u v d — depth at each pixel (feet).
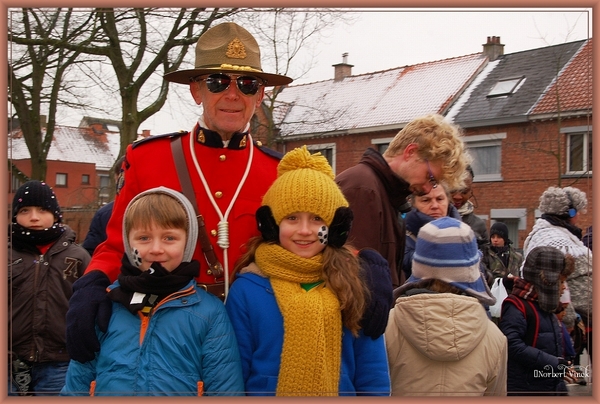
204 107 6.86
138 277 5.89
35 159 19.53
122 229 6.34
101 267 6.40
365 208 7.29
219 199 6.84
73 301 6.00
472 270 6.88
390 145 8.09
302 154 6.44
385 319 6.12
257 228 6.69
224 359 5.93
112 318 5.99
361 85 24.13
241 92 6.66
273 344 5.98
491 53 29.71
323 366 5.82
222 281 6.62
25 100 19.29
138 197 6.11
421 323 6.46
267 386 5.89
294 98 20.95
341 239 6.22
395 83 26.05
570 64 25.41
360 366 6.19
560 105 25.13
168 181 6.79
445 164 7.73
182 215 6.02
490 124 27.96
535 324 8.64
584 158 24.58
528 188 26.50
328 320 5.94
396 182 7.61
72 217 17.97
